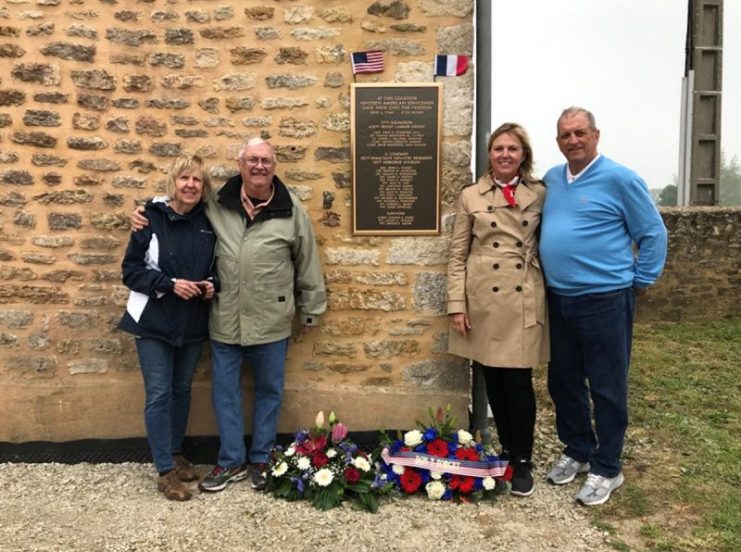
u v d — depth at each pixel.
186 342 3.17
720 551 2.70
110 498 3.14
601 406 3.15
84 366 3.58
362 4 3.43
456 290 3.23
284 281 3.22
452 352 3.38
